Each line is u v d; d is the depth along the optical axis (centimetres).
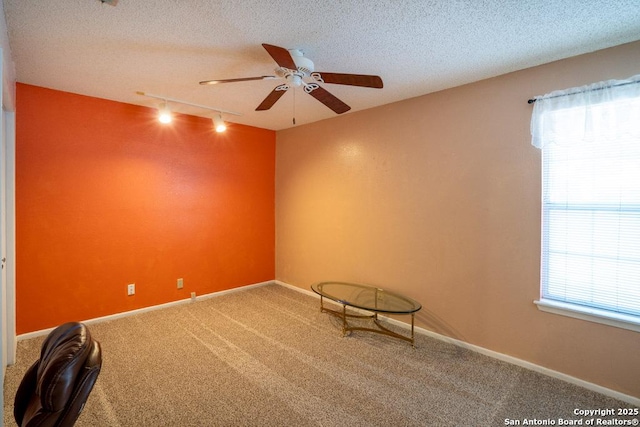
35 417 93
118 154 327
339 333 303
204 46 206
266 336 295
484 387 217
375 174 338
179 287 377
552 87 225
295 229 441
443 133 282
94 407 194
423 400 204
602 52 205
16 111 270
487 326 261
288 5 162
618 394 203
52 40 198
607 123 199
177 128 368
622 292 206
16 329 276
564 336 224
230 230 421
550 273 234
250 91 291
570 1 157
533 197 234
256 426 180
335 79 197
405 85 271
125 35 192
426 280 298
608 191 208
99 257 319
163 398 203
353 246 364
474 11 166
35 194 282
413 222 306
